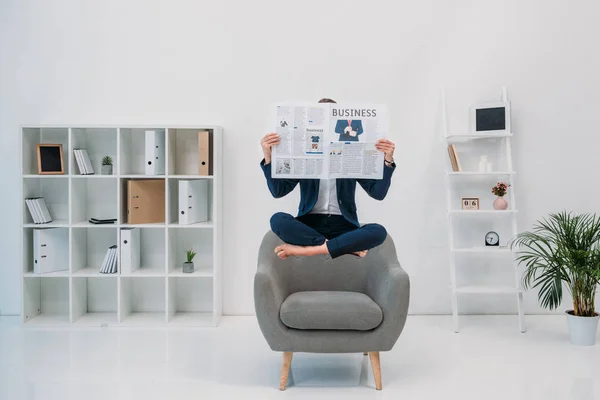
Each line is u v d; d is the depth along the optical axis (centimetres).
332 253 272
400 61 451
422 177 454
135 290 457
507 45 452
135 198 427
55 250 434
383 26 450
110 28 452
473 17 452
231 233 455
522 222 455
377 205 454
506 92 448
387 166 285
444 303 457
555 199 455
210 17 451
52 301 455
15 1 449
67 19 451
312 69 452
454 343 384
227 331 413
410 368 335
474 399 287
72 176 422
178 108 454
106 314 450
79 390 297
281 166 277
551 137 454
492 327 423
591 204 455
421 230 455
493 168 455
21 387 300
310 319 300
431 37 451
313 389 304
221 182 451
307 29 450
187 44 452
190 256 437
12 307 458
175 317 442
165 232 429
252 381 315
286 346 302
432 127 452
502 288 426
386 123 275
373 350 303
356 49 450
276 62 452
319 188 296
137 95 454
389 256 340
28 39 451
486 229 456
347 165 278
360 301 311
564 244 389
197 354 361
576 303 389
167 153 423
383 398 289
